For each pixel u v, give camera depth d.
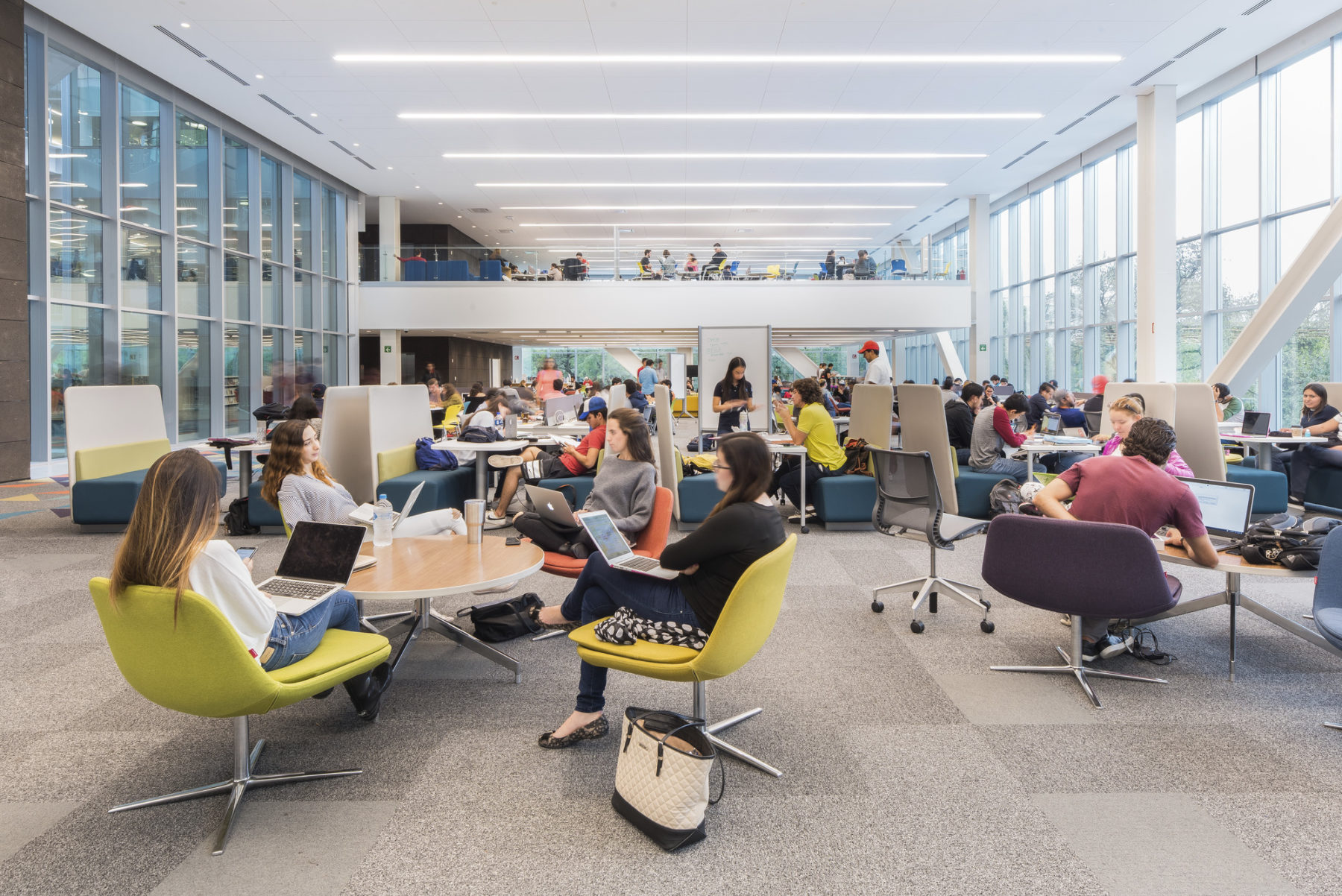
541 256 17.16
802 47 10.07
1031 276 18.88
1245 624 4.18
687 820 2.11
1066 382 17.55
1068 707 3.11
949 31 9.70
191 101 12.38
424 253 17.27
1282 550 3.13
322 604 2.52
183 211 12.57
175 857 2.10
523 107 12.23
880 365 9.16
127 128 11.30
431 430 7.43
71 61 10.27
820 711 3.07
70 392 6.82
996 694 3.24
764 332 8.30
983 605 4.09
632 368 24.56
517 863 2.07
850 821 2.28
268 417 8.66
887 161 15.48
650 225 21.67
